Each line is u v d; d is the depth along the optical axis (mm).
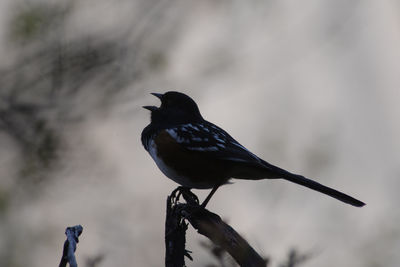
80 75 11883
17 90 11727
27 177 11109
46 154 11320
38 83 11805
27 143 11453
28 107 11672
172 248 6582
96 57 11812
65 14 11523
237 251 4438
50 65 11742
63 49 11711
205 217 6352
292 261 3467
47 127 11656
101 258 4570
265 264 4234
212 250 3502
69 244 4953
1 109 11602
